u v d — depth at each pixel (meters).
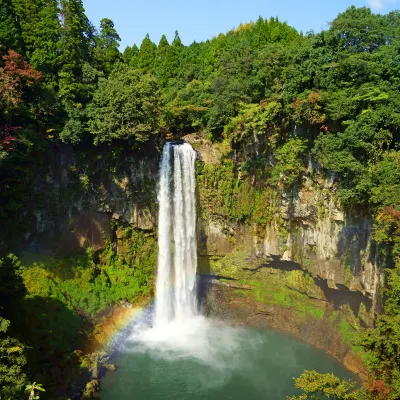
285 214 45.72
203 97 57.84
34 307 38.66
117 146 48.16
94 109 45.75
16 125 42.81
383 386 23.89
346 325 40.47
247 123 47.28
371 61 39.00
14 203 41.44
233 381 37.00
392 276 28.58
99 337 41.66
